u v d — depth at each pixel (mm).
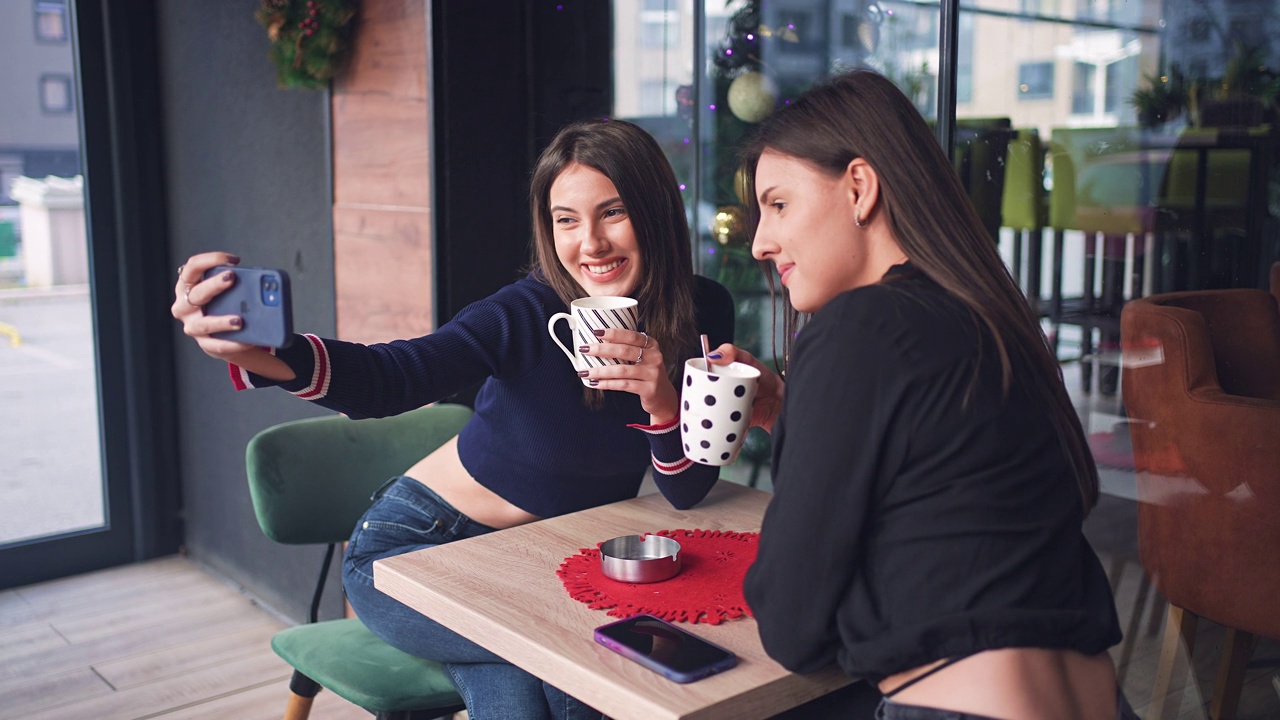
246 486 3426
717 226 2357
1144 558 1720
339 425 2025
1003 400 977
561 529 1510
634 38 2418
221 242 3453
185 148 3562
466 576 1316
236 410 3436
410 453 2088
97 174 3549
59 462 3605
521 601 1231
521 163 2600
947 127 1910
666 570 1297
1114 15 1679
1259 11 1515
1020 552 960
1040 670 939
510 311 1622
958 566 957
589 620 1176
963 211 1075
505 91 2549
